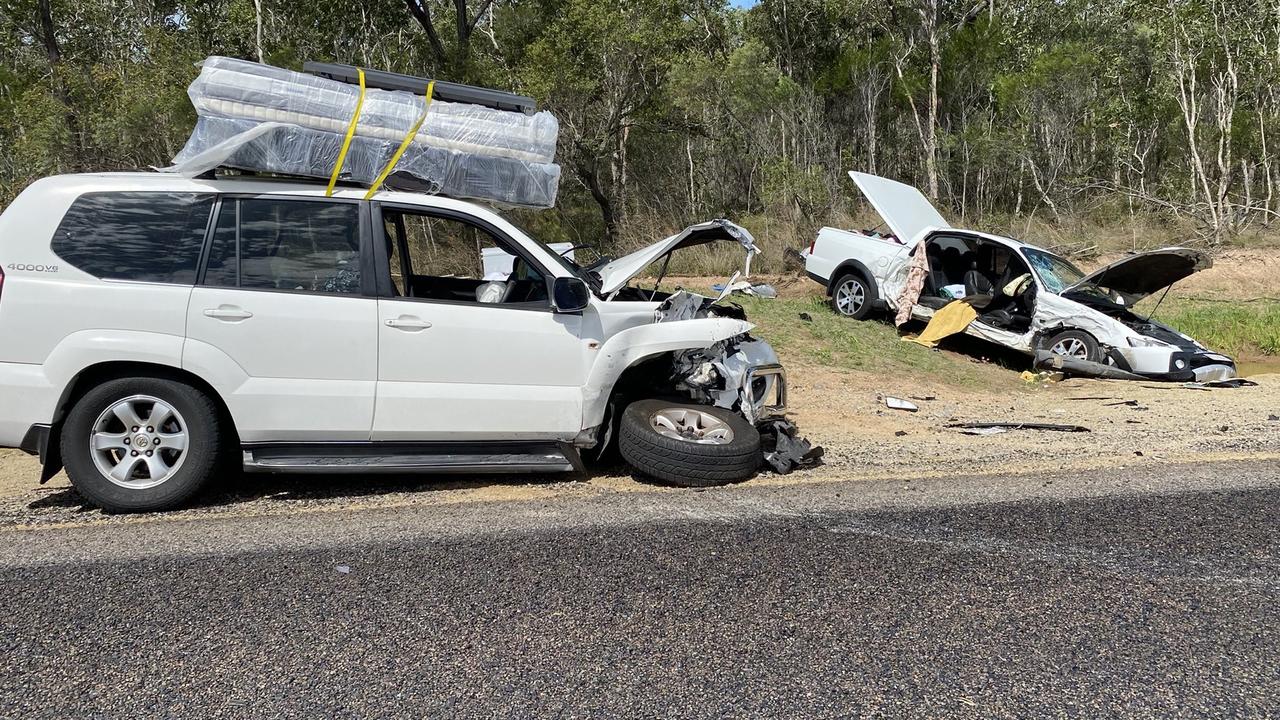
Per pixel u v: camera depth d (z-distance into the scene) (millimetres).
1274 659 3156
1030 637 3301
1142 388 9844
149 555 4066
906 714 2746
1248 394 9312
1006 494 5215
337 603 3539
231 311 4652
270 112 4773
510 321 5012
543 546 4219
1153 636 3330
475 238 6078
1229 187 22812
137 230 4691
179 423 4695
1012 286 11758
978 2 27328
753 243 5605
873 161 24109
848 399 8469
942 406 8422
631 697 2834
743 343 5996
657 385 5816
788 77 24750
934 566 4008
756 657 3107
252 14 20562
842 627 3357
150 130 17531
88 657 3072
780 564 4008
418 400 4883
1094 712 2775
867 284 13000
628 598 3607
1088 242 20609
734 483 5414
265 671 2986
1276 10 20578
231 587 3691
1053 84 22766
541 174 5262
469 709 2754
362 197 4930
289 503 4938
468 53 20766
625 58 21984
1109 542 4363
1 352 4512
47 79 18328
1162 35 21969
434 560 4023
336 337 4773
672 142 25859
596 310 5227
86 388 4699
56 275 4562
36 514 4715
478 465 5051
